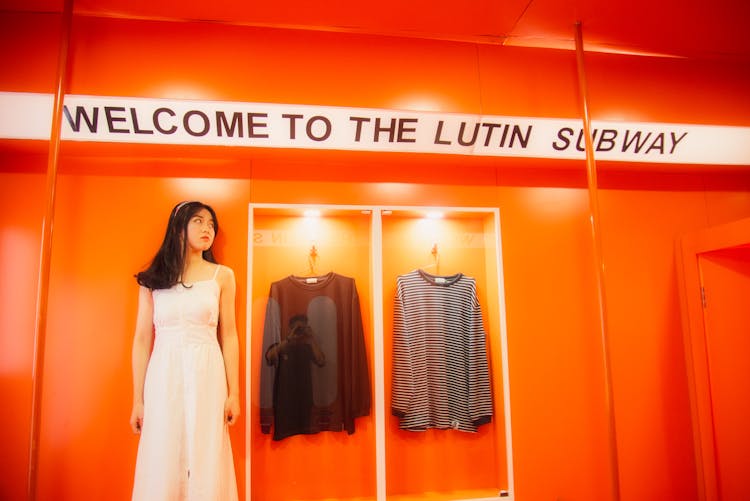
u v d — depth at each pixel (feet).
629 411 9.13
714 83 9.23
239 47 7.79
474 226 9.71
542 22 7.61
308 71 7.91
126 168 8.18
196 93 7.63
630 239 9.63
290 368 8.67
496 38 8.18
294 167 8.68
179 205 7.79
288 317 8.79
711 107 9.17
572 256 9.39
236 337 7.74
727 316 9.12
